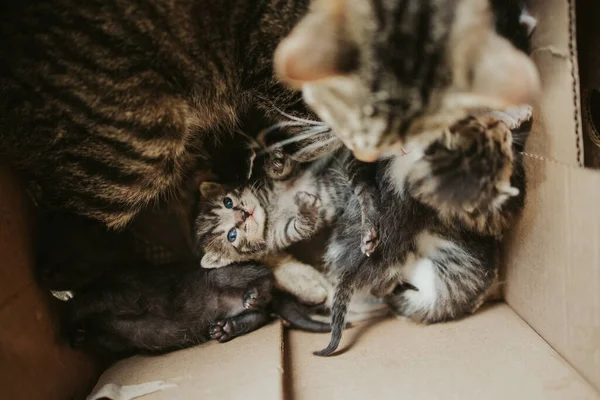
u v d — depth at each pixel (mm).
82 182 336
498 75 258
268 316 389
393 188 364
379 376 327
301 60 260
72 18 302
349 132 292
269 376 312
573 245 315
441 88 271
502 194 336
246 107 378
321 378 330
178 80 337
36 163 326
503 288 386
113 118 322
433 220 367
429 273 382
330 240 402
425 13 273
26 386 304
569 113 312
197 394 312
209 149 405
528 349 338
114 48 311
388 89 273
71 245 354
